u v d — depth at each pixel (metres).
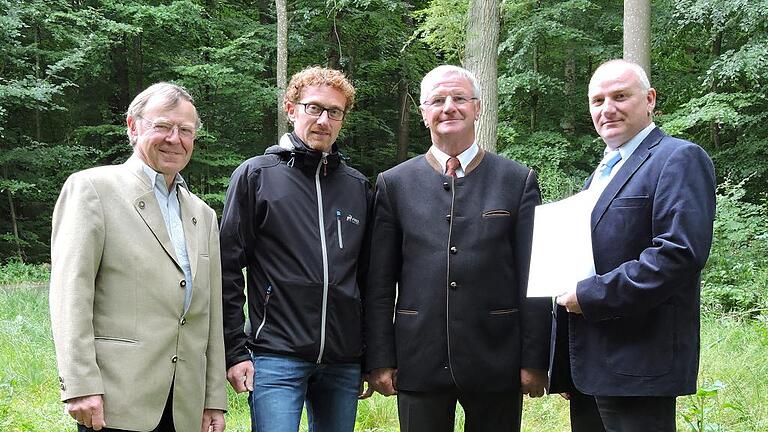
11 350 5.76
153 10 14.56
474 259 2.76
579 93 14.52
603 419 2.51
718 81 11.67
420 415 2.81
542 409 4.61
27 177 14.17
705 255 2.27
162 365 2.38
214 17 16.94
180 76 16.16
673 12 11.56
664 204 2.32
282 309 2.76
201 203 2.68
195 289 2.50
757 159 11.77
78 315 2.24
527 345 2.77
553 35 12.90
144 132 2.46
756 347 5.35
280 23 14.90
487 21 9.80
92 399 2.23
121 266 2.35
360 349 2.90
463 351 2.74
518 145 13.92
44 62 14.82
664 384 2.34
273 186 2.84
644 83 2.55
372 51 18.19
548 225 2.58
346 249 2.88
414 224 2.85
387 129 18.64
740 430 3.90
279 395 2.72
